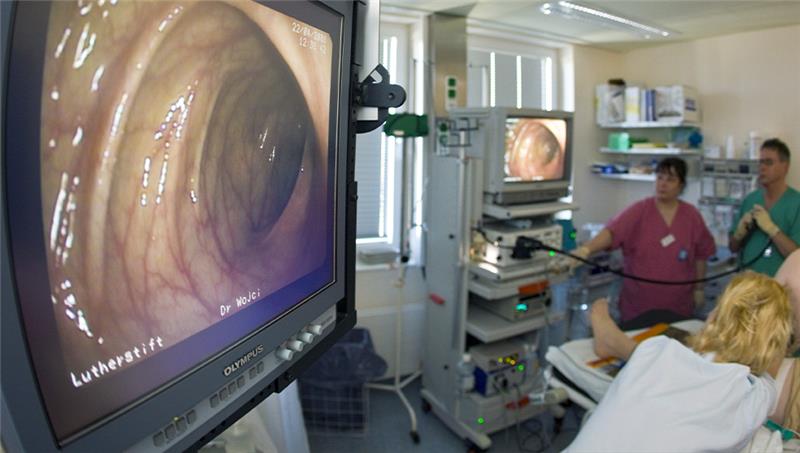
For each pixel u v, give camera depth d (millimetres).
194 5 686
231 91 776
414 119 2996
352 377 2914
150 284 657
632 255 3146
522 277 2867
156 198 659
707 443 1299
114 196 599
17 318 493
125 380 624
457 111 2938
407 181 3293
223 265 791
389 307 3637
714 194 3734
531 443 2975
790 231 2795
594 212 4418
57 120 522
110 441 600
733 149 3680
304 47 954
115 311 608
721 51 3773
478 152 2855
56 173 526
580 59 4188
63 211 538
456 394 2963
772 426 1520
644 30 3516
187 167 707
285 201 950
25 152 492
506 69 4062
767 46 3533
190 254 722
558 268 2908
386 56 3605
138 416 637
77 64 538
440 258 3025
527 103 4211
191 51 691
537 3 2918
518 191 2828
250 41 803
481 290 2791
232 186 801
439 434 3070
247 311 851
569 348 2188
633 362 1478
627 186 4461
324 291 1121
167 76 657
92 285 578
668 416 1336
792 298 1745
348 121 1173
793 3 2777
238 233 824
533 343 3152
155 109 645
